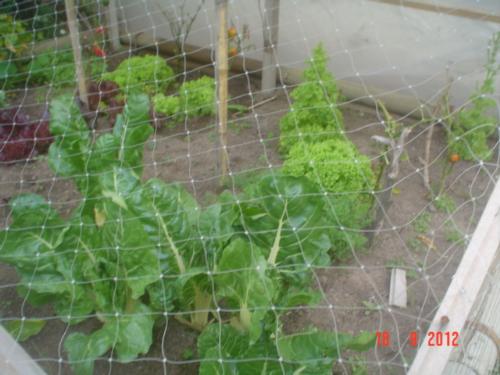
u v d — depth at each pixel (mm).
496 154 3449
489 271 1835
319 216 1993
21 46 4547
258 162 3430
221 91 2844
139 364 2170
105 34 5000
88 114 3859
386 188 2518
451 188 3199
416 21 3688
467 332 1666
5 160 3551
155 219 1964
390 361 2117
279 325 1970
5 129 3734
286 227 1987
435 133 3701
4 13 4789
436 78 3809
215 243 2023
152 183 2051
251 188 2352
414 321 2342
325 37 4105
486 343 1660
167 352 2219
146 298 2314
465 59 3641
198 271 1876
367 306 2416
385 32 3855
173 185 2375
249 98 4223
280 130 3705
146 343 1831
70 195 3270
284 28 4219
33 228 2156
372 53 3996
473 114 3184
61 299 2199
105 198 1975
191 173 3357
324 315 2383
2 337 1754
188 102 3775
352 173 2656
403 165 3416
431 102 3807
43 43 4809
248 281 1719
